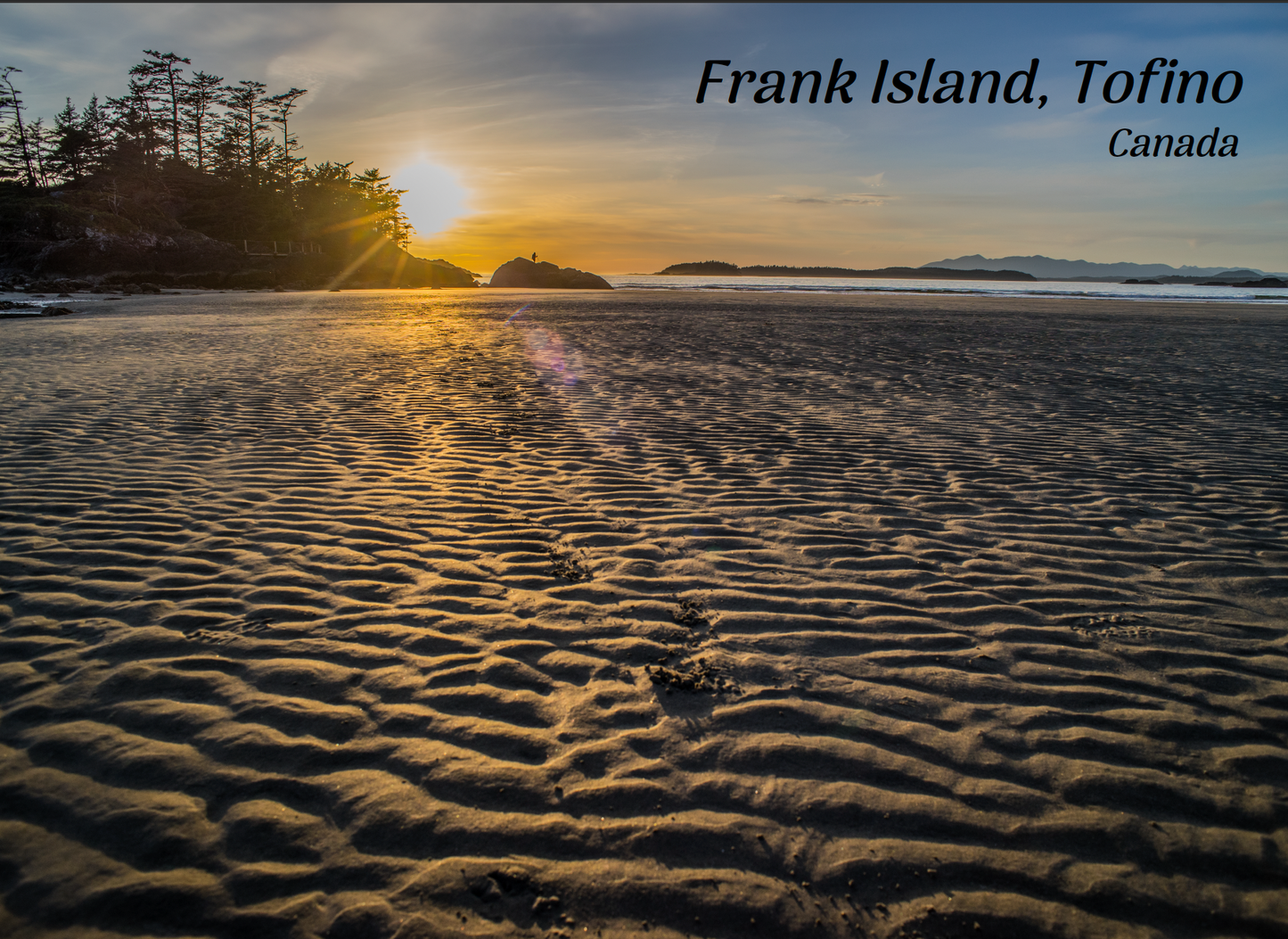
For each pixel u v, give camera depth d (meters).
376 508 4.77
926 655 3.06
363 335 16.42
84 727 2.47
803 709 2.66
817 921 1.81
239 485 5.19
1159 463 6.12
